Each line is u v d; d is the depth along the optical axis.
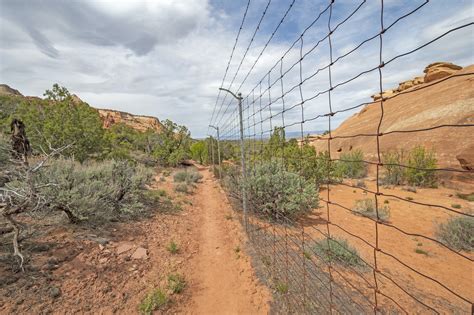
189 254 5.37
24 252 4.05
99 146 14.21
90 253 4.52
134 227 6.28
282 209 6.91
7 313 2.95
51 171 5.70
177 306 3.71
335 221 8.03
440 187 15.85
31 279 3.49
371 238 6.82
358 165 21.06
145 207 7.94
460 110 21.22
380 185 16.73
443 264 5.44
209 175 21.58
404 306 3.78
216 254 5.44
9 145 6.09
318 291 3.84
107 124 70.31
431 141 20.91
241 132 6.18
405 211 10.08
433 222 7.98
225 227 7.24
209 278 4.51
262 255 5.09
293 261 4.79
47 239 4.66
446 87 27.17
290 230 6.67
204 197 11.77
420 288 4.41
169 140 29.03
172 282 4.12
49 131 11.80
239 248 5.64
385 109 34.28
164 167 26.66
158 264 4.73
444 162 17.78
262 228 6.74
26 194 3.95
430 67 33.00
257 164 8.47
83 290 3.58
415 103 28.98
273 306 3.65
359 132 31.86
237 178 9.40
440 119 22.22
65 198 5.12
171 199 10.12
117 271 4.21
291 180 7.54
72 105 13.28
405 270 5.06
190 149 37.06
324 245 5.28
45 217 5.39
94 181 6.39
